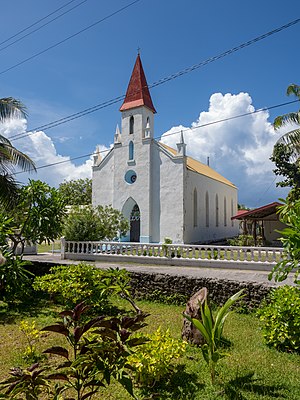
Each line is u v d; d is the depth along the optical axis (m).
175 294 10.22
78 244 19.02
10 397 2.76
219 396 4.45
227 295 9.34
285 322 6.12
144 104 29.73
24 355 5.92
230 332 7.29
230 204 45.53
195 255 16.16
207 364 5.21
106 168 31.81
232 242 28.53
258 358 5.77
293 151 18.86
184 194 27.47
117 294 9.88
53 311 9.22
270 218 30.50
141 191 28.69
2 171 15.52
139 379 4.65
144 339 3.22
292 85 18.28
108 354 2.88
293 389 4.62
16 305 9.98
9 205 15.29
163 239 27.48
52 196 12.34
